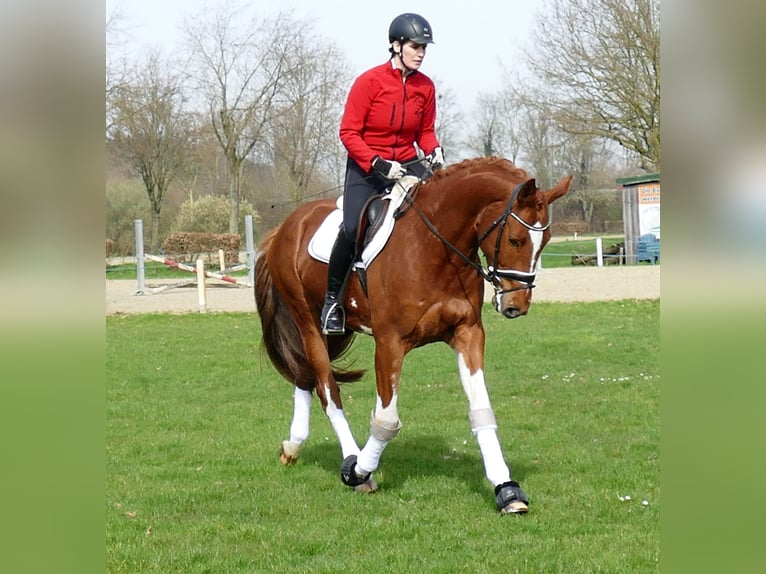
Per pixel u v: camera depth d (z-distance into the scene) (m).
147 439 8.46
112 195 40.47
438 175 6.04
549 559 5.09
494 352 13.39
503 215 5.49
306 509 6.24
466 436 8.30
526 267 5.46
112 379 11.84
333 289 6.69
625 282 24.53
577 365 12.13
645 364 12.09
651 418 8.84
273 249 7.49
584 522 5.75
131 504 6.39
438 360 12.69
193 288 27.00
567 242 42.78
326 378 7.09
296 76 39.00
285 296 7.33
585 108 33.56
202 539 5.64
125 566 5.16
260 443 8.27
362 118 6.57
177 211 43.00
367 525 5.84
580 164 47.69
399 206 6.21
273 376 11.99
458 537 5.53
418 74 6.70
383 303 6.16
